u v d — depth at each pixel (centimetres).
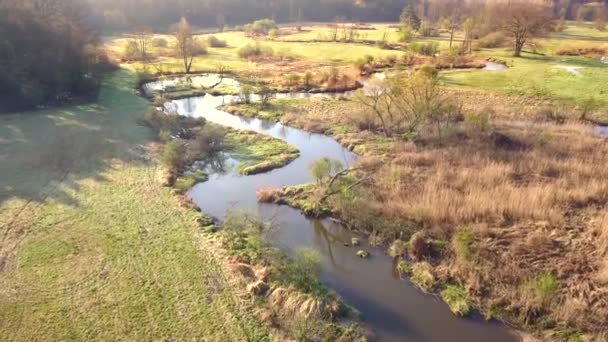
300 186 3166
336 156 3816
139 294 2062
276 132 4481
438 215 2639
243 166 3581
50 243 2433
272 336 1850
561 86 5688
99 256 2331
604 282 2078
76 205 2839
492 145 3697
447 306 2067
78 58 5203
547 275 2039
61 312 1945
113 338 1816
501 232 2491
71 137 3978
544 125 4288
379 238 2572
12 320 1898
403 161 3475
